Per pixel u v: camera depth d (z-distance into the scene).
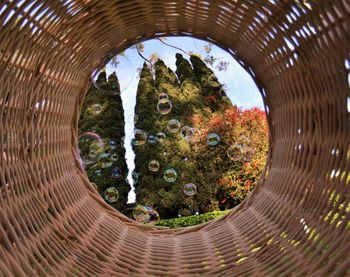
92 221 1.29
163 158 5.10
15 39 0.87
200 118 5.33
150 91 5.45
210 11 1.30
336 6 0.77
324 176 0.98
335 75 0.90
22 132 1.02
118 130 5.38
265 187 1.36
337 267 0.66
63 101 1.30
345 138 0.90
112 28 1.33
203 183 5.01
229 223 1.37
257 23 1.17
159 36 1.51
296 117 1.18
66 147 1.37
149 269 1.16
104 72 5.45
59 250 1.02
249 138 4.94
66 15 1.06
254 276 0.98
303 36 0.99
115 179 5.18
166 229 1.43
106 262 1.13
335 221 0.83
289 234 1.04
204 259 1.20
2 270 0.66
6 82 0.90
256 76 1.43
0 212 0.81
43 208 1.06
